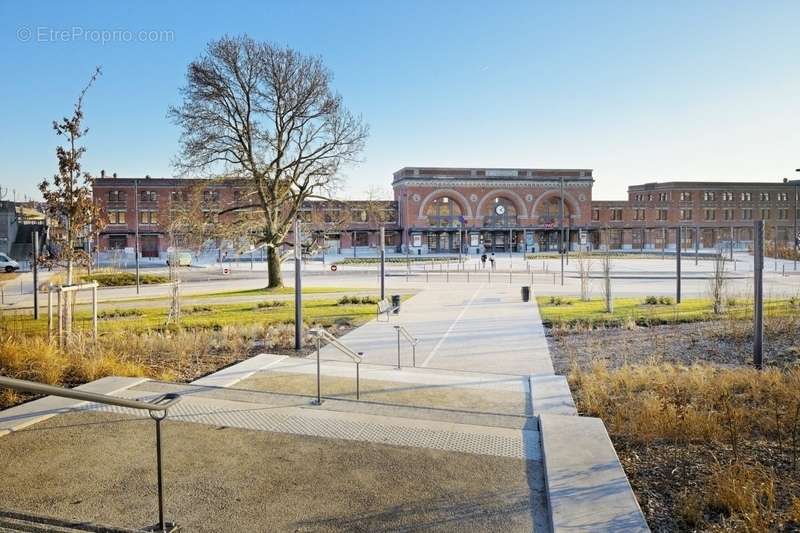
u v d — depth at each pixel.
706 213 91.69
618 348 14.34
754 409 8.17
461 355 13.95
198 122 28.00
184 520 5.00
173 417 7.68
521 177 82.50
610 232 88.69
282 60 29.12
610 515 4.91
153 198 73.88
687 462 6.39
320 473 5.98
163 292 32.31
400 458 6.36
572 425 7.12
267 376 10.60
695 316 19.08
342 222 34.22
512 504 5.30
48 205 14.55
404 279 40.91
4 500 5.35
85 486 5.65
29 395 8.69
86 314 21.98
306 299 26.84
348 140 30.38
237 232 29.02
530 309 23.06
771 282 35.06
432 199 81.69
